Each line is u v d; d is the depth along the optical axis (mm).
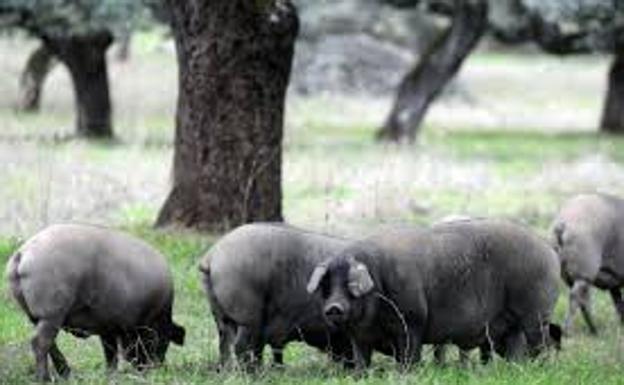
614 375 39750
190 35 61031
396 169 84000
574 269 50156
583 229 50156
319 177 81375
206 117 61094
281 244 40219
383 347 39750
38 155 76375
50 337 37281
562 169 90625
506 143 119125
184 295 50594
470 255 40031
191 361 41625
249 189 60969
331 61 152250
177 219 61594
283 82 61719
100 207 66562
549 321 41812
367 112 141750
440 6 118375
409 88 115188
